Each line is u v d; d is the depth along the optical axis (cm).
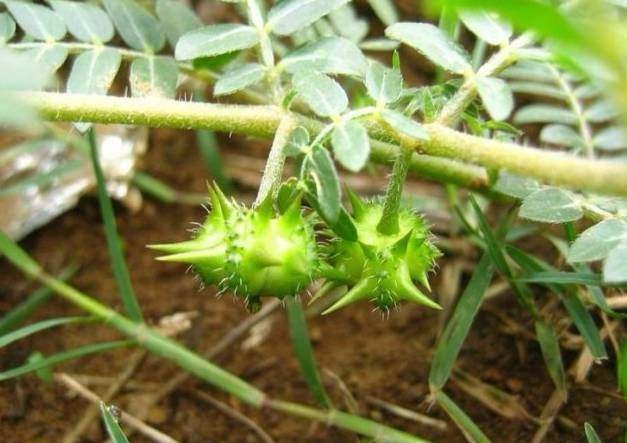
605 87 6
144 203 13
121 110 8
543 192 8
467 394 10
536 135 13
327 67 8
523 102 14
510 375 10
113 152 13
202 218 13
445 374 9
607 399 10
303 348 10
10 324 10
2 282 12
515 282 9
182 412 10
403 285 8
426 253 8
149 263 12
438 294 11
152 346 10
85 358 11
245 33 9
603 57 5
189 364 10
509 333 11
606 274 7
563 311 10
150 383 11
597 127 12
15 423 10
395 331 11
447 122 8
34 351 11
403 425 10
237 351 11
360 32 11
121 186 13
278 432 10
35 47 9
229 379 10
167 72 9
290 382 11
